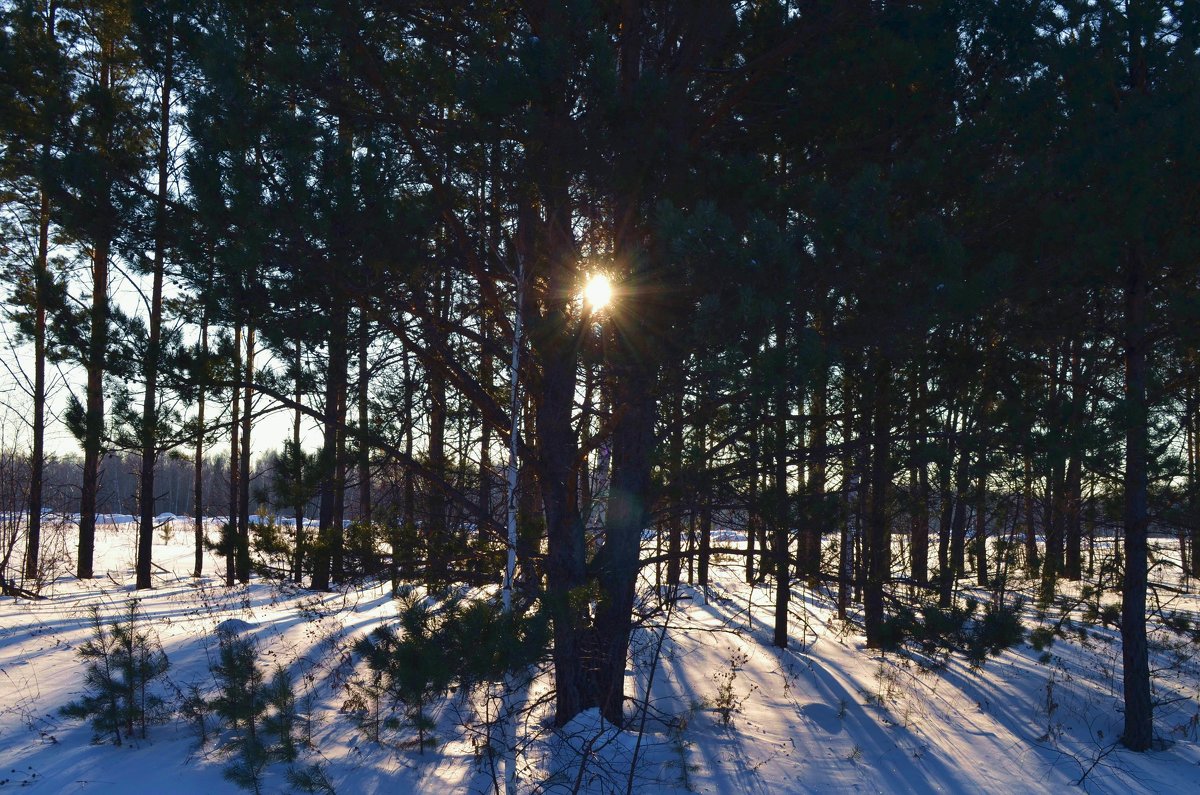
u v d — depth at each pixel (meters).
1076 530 11.90
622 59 7.35
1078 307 8.51
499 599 6.37
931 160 6.30
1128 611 9.10
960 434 7.32
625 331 6.55
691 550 7.81
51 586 18.48
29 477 21.52
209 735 7.54
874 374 7.50
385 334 7.32
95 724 7.12
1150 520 9.09
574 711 7.46
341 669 8.97
